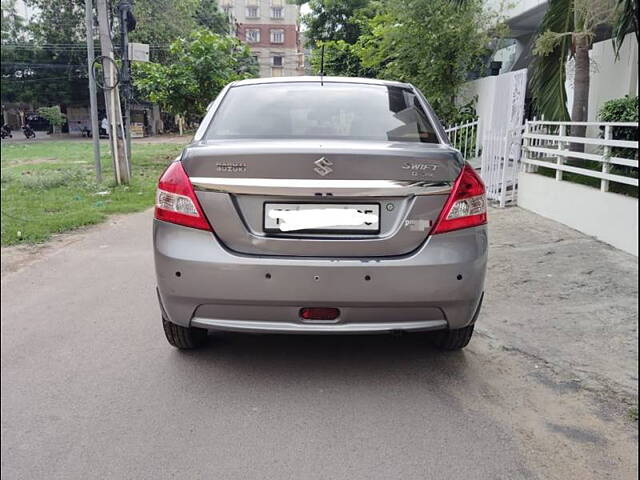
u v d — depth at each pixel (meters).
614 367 3.45
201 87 16.08
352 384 3.15
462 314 2.96
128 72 11.90
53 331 3.86
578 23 7.79
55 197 9.29
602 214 6.25
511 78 10.25
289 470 2.39
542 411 2.93
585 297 4.64
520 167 8.77
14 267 5.39
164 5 34.31
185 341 3.43
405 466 2.43
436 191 2.88
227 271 2.82
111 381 3.15
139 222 7.66
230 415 2.81
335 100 3.70
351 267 2.79
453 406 2.95
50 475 2.35
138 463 2.43
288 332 2.89
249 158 2.83
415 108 3.72
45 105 44.03
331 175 2.82
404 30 12.95
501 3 12.73
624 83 9.23
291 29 67.06
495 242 6.52
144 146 25.56
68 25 35.78
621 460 2.52
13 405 2.89
